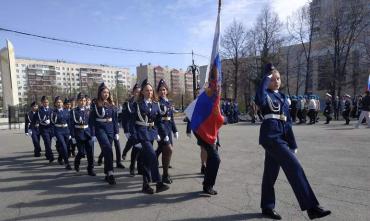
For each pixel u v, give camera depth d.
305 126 20.28
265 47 40.66
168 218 5.32
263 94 5.24
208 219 5.21
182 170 8.75
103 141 7.69
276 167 5.32
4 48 36.12
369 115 17.66
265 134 5.20
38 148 12.09
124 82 107.75
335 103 26.09
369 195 6.11
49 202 6.38
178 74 96.19
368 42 38.91
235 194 6.45
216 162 6.43
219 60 6.90
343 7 35.94
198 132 6.52
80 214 5.66
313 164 8.77
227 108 25.91
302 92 54.53
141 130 6.82
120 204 6.11
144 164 6.79
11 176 8.77
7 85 36.38
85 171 9.19
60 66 95.81
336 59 36.19
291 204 5.77
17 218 5.59
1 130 28.77
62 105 10.37
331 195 6.14
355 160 9.15
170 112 8.30
